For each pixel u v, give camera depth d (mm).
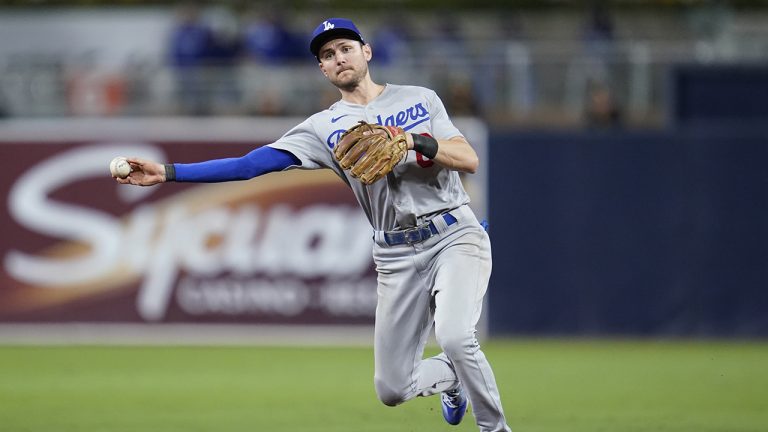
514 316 49656
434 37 62031
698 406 30281
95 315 48969
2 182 48938
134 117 56375
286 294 48812
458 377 20734
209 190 48906
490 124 56656
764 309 49094
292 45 61125
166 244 48969
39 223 48938
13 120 55969
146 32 63812
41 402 31406
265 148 20562
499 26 66938
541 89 57312
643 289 49406
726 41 61344
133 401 31594
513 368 39688
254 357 43781
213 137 48688
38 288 48969
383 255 20812
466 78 56094
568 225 49438
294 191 48875
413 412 29109
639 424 27000
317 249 48812
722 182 49188
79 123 51594
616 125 55500
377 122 20500
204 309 48906
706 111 53781
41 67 58844
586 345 47469
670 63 54281
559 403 30984
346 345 48312
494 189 49406
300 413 29047
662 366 40281
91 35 63781
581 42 62750
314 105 55656
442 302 19828
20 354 44438
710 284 49312
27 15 64812
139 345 47938
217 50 60531
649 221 49250
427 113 20609
